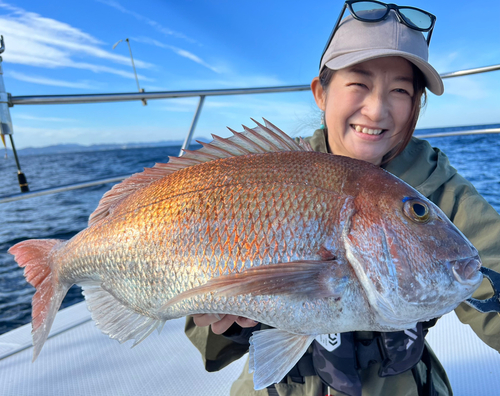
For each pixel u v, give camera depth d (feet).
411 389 1.87
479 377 2.33
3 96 2.72
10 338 2.97
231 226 1.54
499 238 1.75
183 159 1.81
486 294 1.67
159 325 1.73
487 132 3.47
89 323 3.17
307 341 1.52
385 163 2.05
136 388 2.37
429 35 2.00
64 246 1.93
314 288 1.43
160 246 1.63
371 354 1.75
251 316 1.52
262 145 1.78
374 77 1.84
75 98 2.95
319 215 1.49
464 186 1.90
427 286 1.43
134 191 1.80
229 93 3.61
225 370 2.54
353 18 1.92
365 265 1.44
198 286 1.54
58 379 2.47
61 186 2.93
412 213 1.47
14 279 8.08
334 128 2.02
